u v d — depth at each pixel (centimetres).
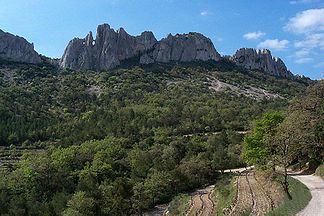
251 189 6506
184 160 10669
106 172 9775
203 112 17138
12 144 14275
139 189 8062
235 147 11425
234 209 5375
